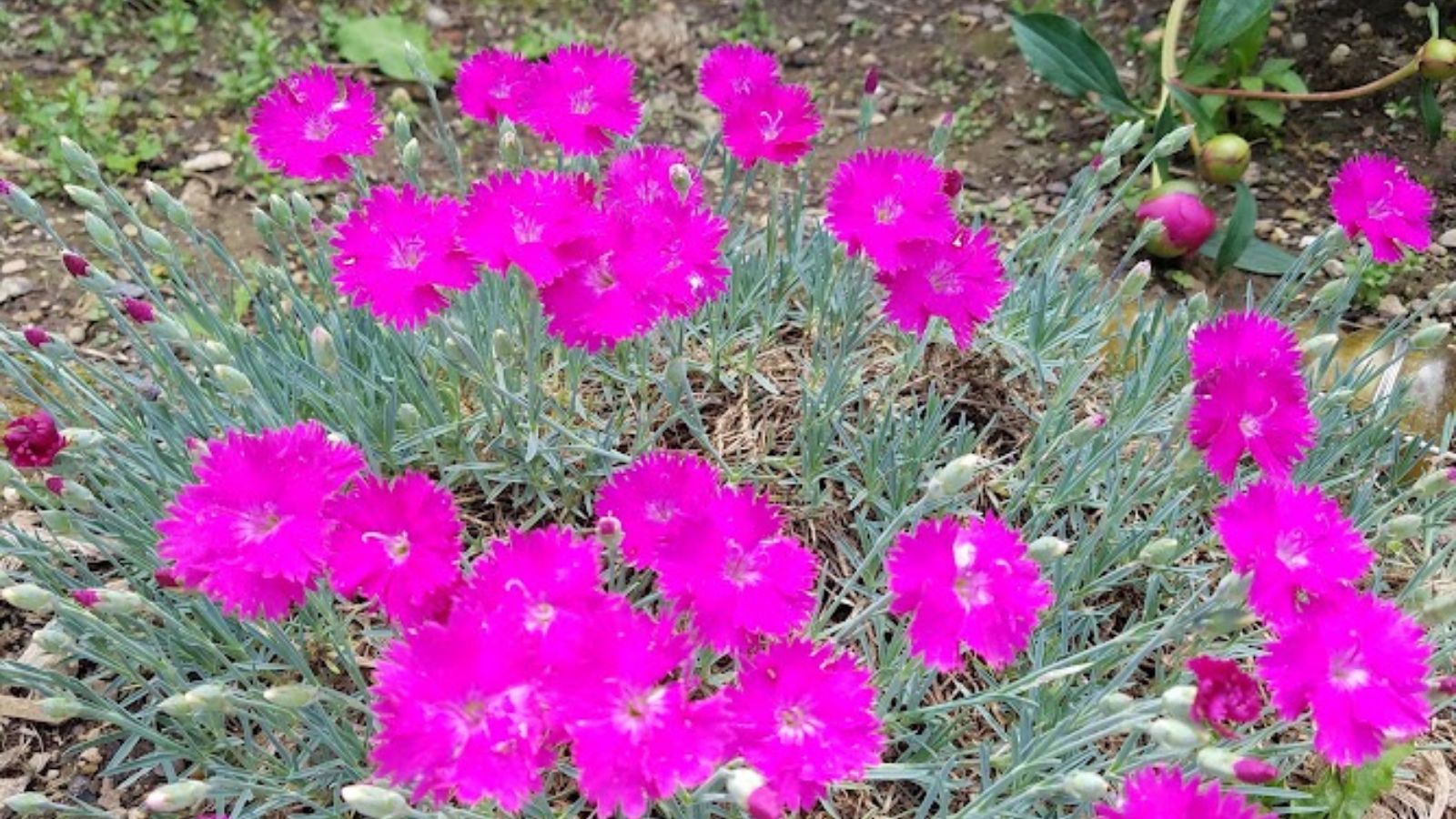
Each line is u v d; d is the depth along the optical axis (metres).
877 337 0.51
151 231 0.46
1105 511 0.44
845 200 0.41
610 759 0.29
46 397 0.46
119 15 0.84
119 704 0.42
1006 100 0.80
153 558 0.43
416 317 0.39
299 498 0.32
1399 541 0.47
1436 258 0.67
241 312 0.63
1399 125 0.75
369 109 0.45
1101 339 0.52
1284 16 0.80
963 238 0.43
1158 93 0.77
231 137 0.77
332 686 0.42
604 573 0.42
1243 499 0.35
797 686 0.32
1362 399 0.56
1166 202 0.65
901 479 0.44
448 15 0.87
